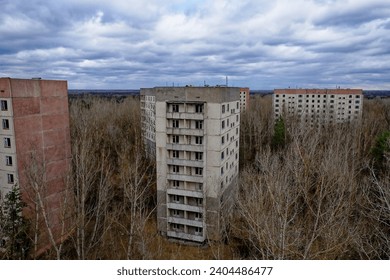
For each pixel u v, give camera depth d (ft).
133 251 88.69
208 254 108.78
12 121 97.30
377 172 145.69
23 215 97.71
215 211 116.06
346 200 89.20
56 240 107.96
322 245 71.67
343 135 187.32
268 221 68.28
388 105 369.91
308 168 106.52
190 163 115.34
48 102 110.93
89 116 242.78
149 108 224.53
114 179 144.15
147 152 209.15
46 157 110.52
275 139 220.64
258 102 440.45
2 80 96.22
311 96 362.12
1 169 101.81
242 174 145.28
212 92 110.63
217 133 112.47
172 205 119.65
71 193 110.42
